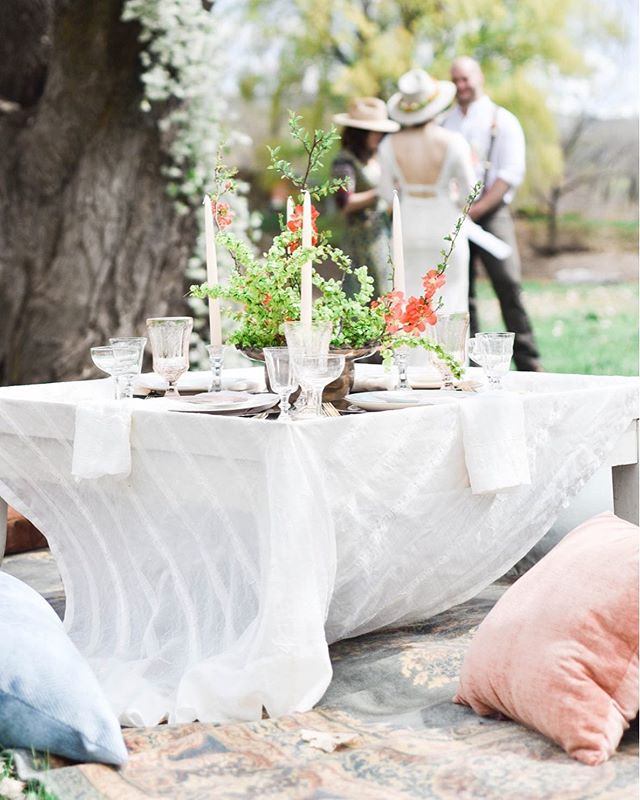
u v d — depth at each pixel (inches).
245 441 81.7
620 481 106.4
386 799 65.1
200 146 248.2
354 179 203.3
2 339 249.0
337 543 84.2
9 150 246.8
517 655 75.3
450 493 89.5
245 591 87.2
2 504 110.6
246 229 262.4
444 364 102.7
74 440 92.1
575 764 68.7
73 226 246.5
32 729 71.9
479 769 68.6
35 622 78.6
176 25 241.8
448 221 195.2
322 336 86.7
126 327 249.0
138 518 94.3
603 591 74.4
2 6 247.1
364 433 82.6
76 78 242.7
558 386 112.7
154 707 84.0
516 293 238.4
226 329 250.4
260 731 76.9
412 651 91.4
